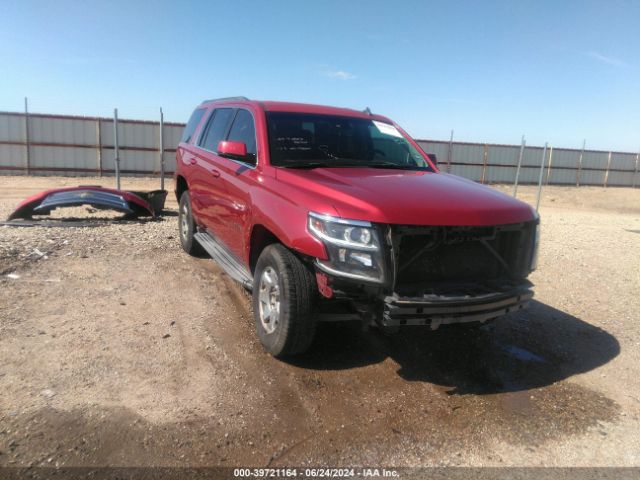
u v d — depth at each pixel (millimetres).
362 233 3430
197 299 5312
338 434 3227
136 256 6840
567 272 7480
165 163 25094
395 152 5301
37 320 4531
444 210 3590
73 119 23672
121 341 4227
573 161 34594
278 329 3908
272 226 3996
